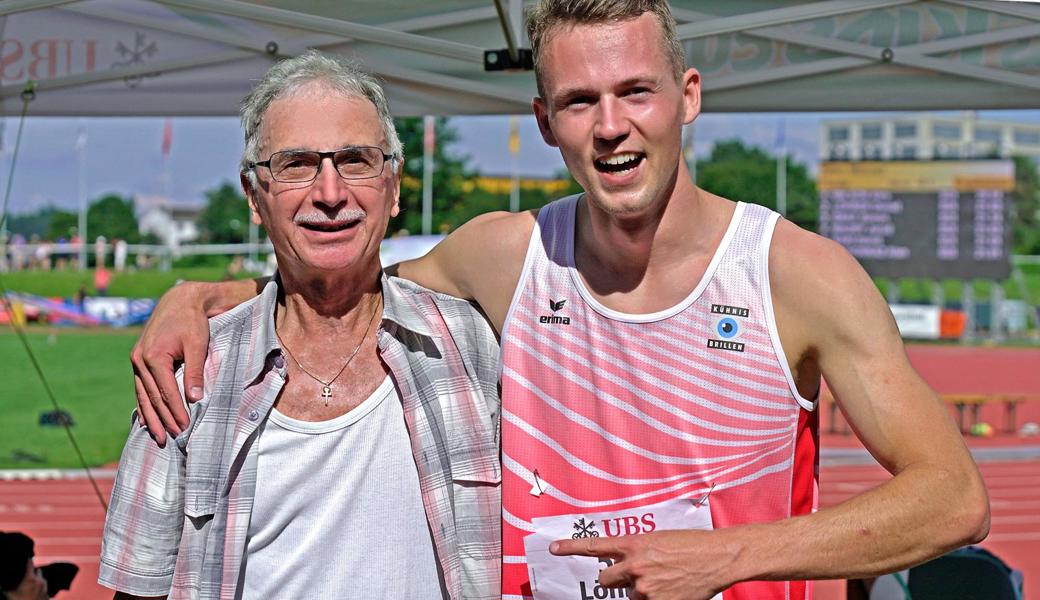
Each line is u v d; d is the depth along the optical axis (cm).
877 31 360
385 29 345
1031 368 2636
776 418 204
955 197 2720
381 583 208
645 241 202
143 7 366
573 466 213
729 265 204
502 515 221
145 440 209
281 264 217
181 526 209
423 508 214
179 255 4600
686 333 206
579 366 214
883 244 2770
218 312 228
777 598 212
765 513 206
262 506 209
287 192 207
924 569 327
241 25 368
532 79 376
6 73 377
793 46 366
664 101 191
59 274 4047
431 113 393
